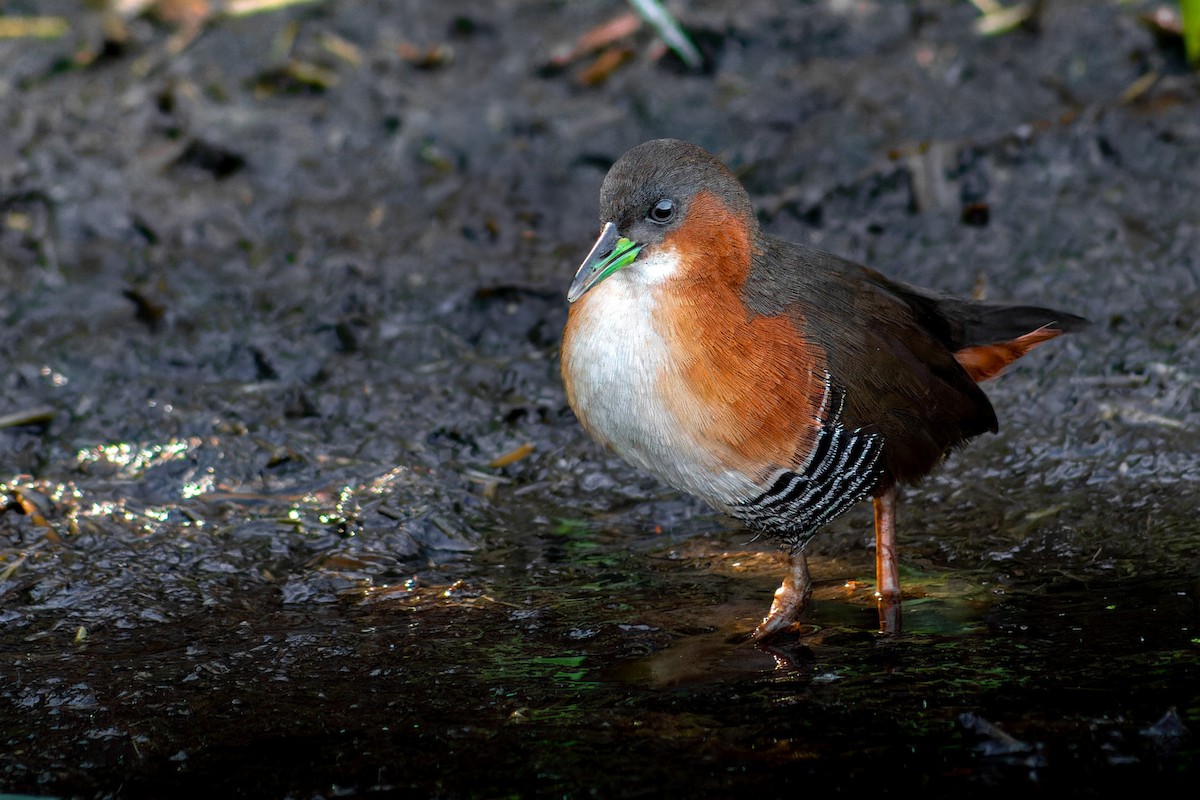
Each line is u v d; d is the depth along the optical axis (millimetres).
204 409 10625
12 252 12680
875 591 8516
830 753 6750
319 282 12180
